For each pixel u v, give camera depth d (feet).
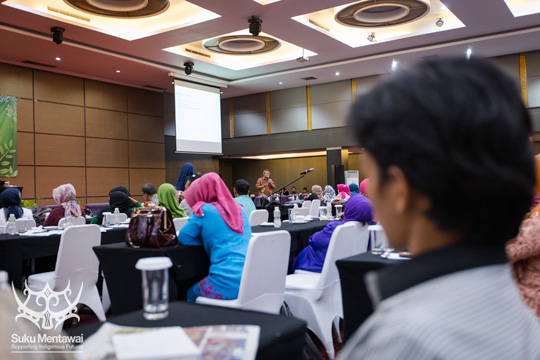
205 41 30.53
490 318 1.19
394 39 28.86
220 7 22.84
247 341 2.74
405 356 1.11
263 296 7.30
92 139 34.37
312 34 27.43
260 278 7.16
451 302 1.18
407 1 24.63
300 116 41.45
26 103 30.55
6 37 24.93
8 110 29.27
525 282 4.85
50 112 31.86
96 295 10.26
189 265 8.32
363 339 1.26
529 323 1.39
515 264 4.94
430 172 1.29
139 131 37.96
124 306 8.44
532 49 31.60
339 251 8.45
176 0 24.47
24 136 30.32
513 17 25.46
